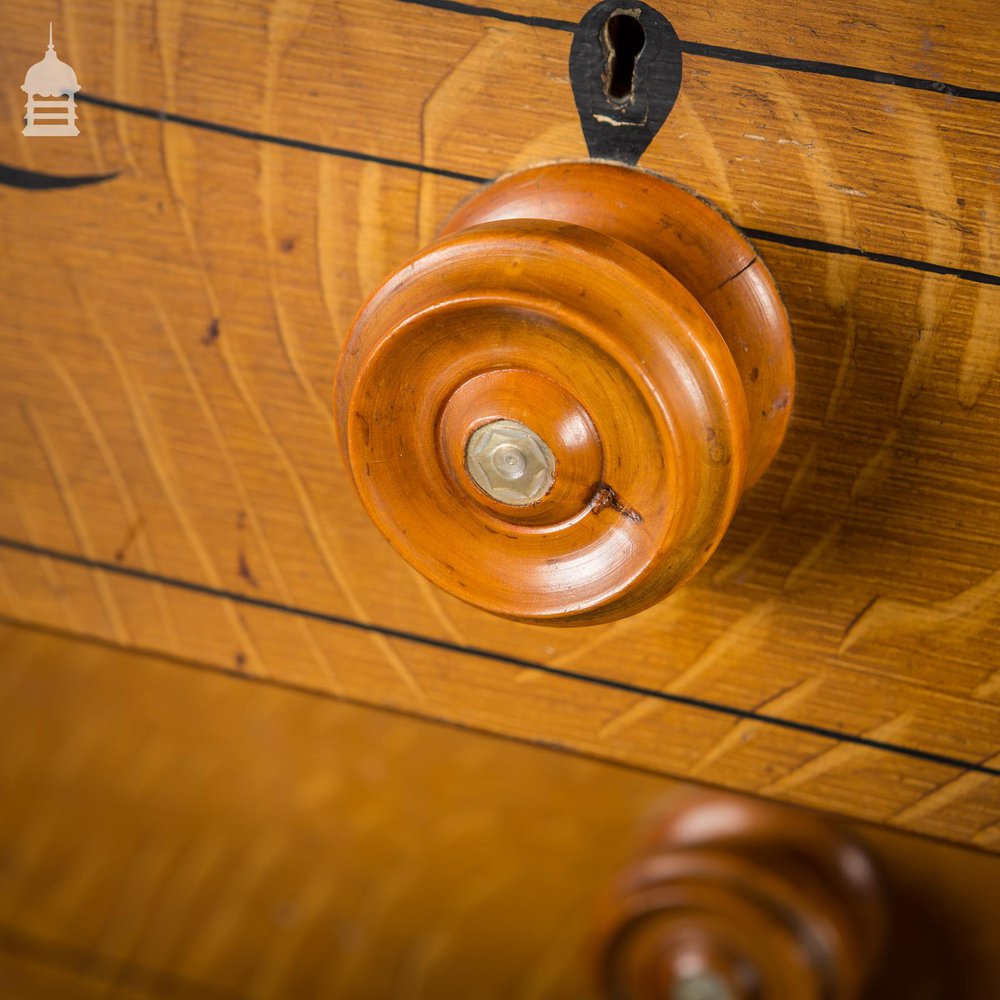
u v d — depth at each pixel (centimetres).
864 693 29
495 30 26
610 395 25
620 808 49
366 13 26
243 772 53
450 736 49
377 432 26
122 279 29
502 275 24
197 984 58
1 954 59
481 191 27
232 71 27
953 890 46
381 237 27
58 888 58
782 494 27
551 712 30
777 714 29
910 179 25
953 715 28
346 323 28
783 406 27
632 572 25
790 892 41
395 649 30
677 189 26
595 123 26
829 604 28
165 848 56
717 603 28
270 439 29
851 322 26
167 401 29
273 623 31
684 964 44
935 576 27
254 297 28
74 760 55
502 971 54
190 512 30
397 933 55
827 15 25
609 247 24
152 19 27
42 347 30
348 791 52
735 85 26
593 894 52
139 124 28
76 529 31
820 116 25
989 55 25
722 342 25
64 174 28
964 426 26
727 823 44
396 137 27
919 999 48
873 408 27
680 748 30
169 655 32
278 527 30
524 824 51
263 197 28
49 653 52
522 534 26
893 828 30
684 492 25
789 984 42
